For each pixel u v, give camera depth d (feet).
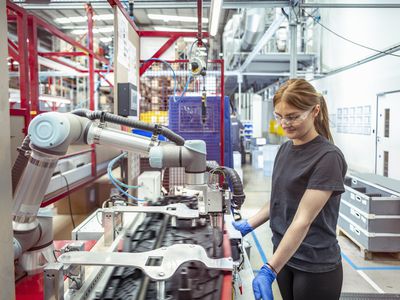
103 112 3.57
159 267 2.71
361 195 10.68
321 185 3.72
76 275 2.87
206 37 9.35
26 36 9.85
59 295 2.55
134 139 3.32
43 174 3.10
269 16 22.71
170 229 4.21
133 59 8.34
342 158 3.96
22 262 3.46
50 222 3.65
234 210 4.41
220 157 9.15
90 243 4.58
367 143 20.49
